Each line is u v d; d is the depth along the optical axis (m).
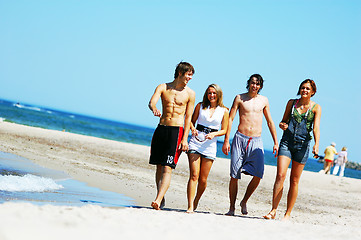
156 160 10.84
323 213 15.61
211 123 11.12
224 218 9.20
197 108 11.38
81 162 19.12
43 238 4.72
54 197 10.21
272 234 7.14
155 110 10.51
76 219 6.17
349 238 7.80
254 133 11.46
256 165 11.44
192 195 10.91
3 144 20.02
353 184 24.91
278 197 10.98
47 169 14.84
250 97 11.60
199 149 11.01
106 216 6.98
